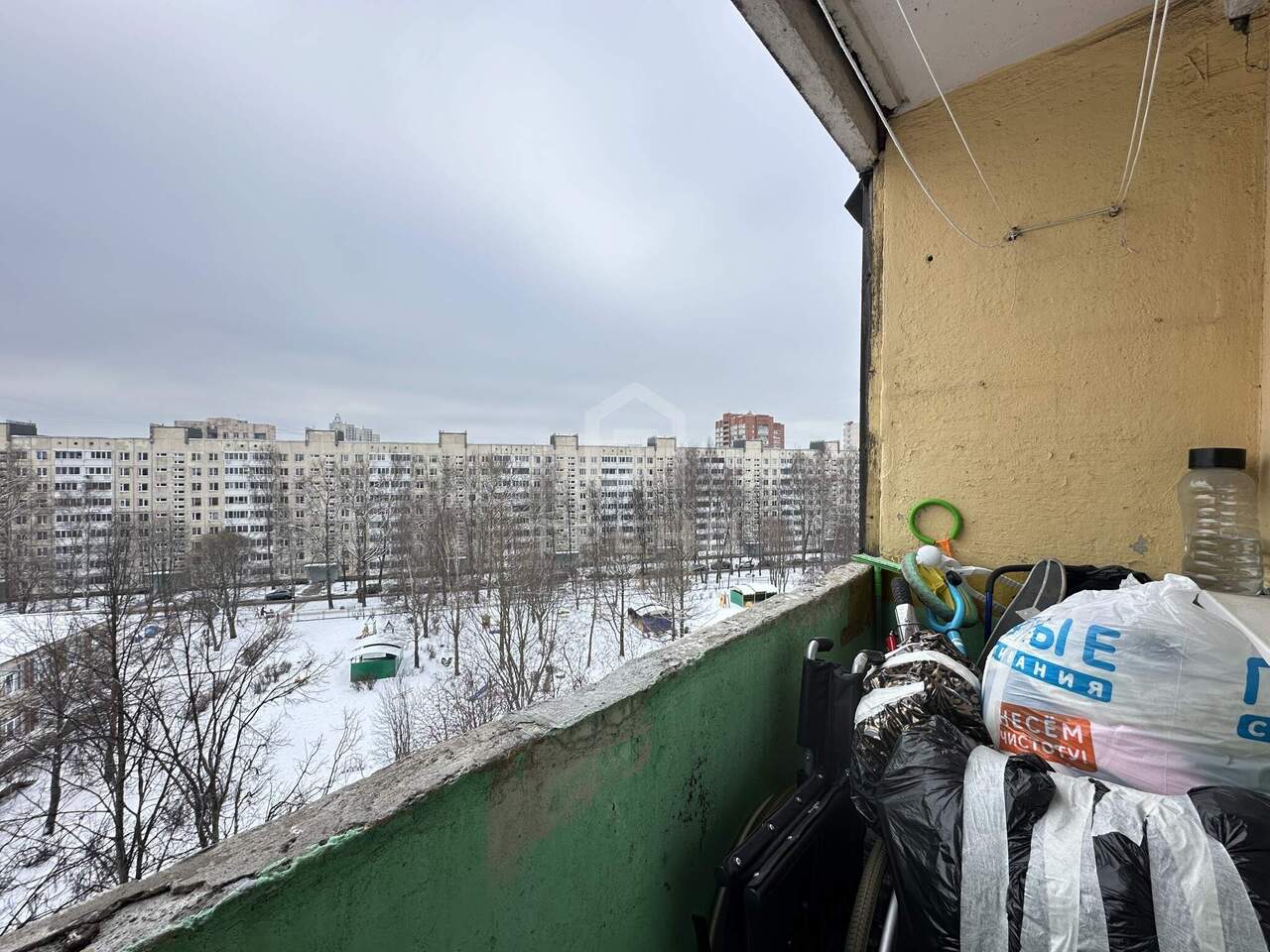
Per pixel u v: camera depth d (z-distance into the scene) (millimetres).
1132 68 1712
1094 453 1770
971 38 1826
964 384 1998
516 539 24000
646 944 961
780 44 1678
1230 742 839
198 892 480
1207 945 553
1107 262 1750
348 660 19234
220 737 13078
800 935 988
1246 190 1552
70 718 11828
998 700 1063
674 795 1029
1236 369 1562
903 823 810
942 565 1877
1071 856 658
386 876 583
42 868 11125
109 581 13508
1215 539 1560
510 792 711
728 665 1204
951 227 2029
